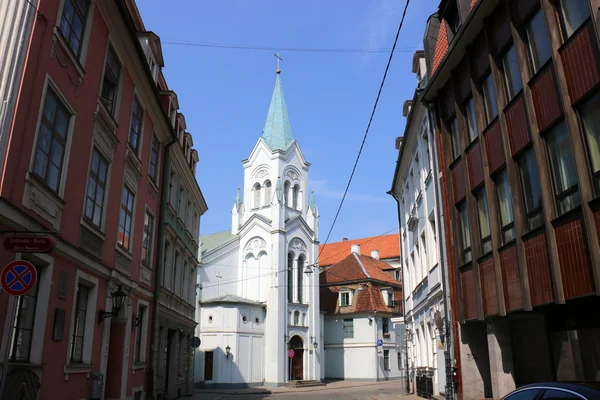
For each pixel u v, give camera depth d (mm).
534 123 11172
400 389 36750
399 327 26406
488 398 15250
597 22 9008
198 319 42406
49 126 10578
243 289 47750
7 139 8906
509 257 12438
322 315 50906
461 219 16062
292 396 31453
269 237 47344
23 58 9422
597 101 9219
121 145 15312
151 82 17234
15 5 9492
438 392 19969
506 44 12602
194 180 26953
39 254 10078
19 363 9391
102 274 13766
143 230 18031
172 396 23859
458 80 15891
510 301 12312
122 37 14609
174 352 24297
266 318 45062
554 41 10328
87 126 12539
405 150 25406
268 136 52594
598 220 9016
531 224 11492
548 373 12469
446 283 17172
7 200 8656
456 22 16906
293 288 47531
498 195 13297
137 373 17438
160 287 19969
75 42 11953
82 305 12914
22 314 9781
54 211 10703
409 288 28109
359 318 50938
